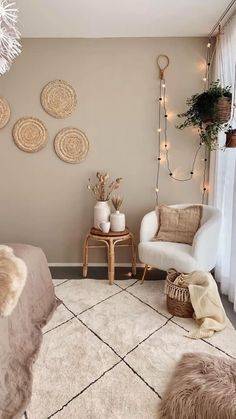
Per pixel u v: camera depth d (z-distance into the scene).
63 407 1.39
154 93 2.97
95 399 1.44
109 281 2.74
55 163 3.08
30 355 1.70
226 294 2.62
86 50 2.92
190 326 2.05
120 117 3.01
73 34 2.82
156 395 1.46
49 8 2.29
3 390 1.40
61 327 2.03
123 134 3.04
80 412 1.37
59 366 1.66
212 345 1.84
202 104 2.52
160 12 2.38
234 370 1.49
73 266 3.24
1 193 3.14
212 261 2.49
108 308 2.29
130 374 1.60
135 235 3.19
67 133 3.02
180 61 2.92
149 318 2.15
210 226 2.42
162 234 2.74
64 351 1.78
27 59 2.93
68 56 2.93
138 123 3.02
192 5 2.26
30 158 3.07
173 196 3.13
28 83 2.96
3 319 1.51
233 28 2.41
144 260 2.56
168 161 3.07
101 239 2.72
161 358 1.72
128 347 1.82
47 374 1.59
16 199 3.15
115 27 2.67
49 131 3.03
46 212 3.17
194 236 2.52
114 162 3.08
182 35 2.86
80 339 1.90
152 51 2.91
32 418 1.34
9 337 1.58
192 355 1.66
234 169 2.42
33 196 3.14
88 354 1.76
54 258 3.25
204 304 2.06
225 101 2.42
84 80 2.96
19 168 3.09
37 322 2.00
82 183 3.12
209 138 2.72
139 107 3.00
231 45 2.47
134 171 3.10
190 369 1.52
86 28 2.69
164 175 3.09
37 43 2.91
